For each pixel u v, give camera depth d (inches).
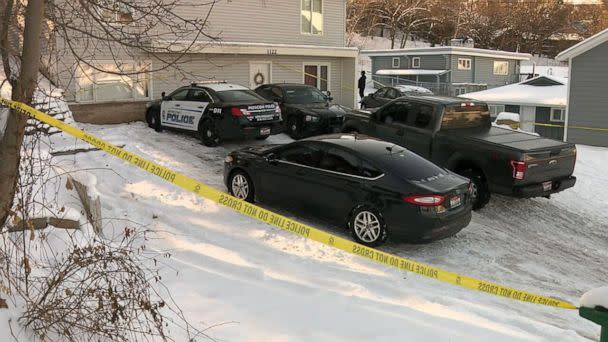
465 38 2775.6
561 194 499.2
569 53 807.7
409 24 2805.1
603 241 389.7
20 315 162.4
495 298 262.4
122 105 689.0
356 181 323.9
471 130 451.8
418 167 328.2
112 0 215.9
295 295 225.0
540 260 332.5
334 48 903.7
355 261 291.1
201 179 446.3
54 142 440.8
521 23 3004.4
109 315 172.9
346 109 661.3
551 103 978.7
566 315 253.1
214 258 266.1
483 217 413.1
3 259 179.9
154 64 700.0
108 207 337.4
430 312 224.7
